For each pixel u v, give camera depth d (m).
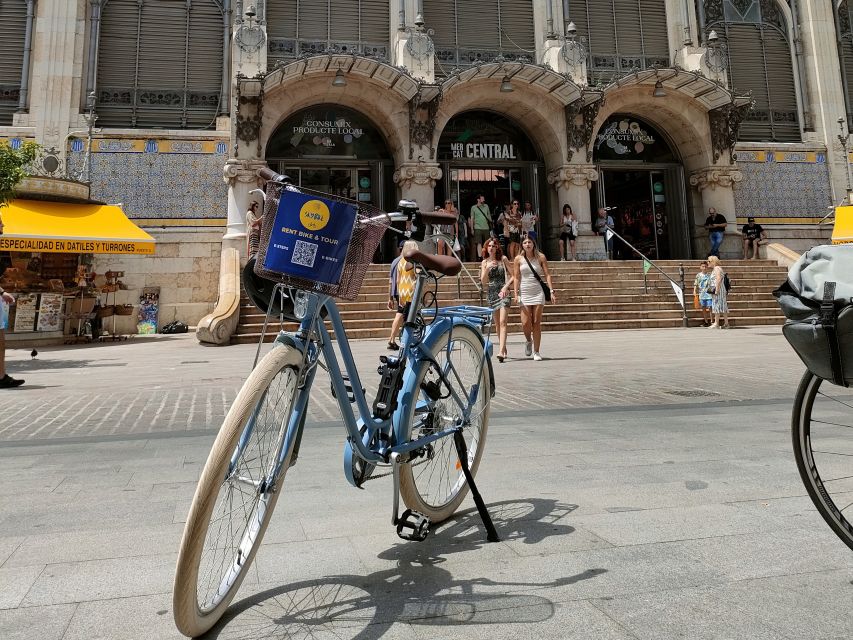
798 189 21.83
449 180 19.72
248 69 17.36
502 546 2.22
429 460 2.42
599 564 2.04
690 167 21.19
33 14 17.92
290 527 2.44
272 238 1.79
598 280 16.73
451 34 19.98
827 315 1.52
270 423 1.78
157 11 18.64
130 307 15.53
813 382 1.99
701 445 3.75
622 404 5.34
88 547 2.24
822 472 2.03
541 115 19.16
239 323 13.45
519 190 20.28
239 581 1.73
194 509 1.48
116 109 18.14
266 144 17.69
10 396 6.27
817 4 22.88
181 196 17.80
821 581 1.88
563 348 10.66
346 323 13.45
